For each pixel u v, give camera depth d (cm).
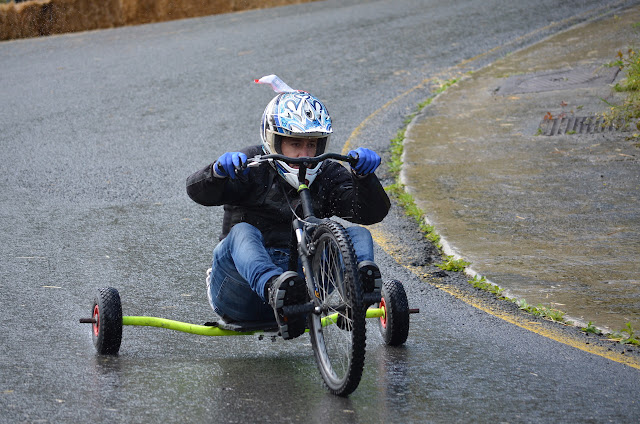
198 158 1369
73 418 540
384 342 711
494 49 2062
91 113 1667
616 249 938
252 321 657
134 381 609
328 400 582
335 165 660
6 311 769
